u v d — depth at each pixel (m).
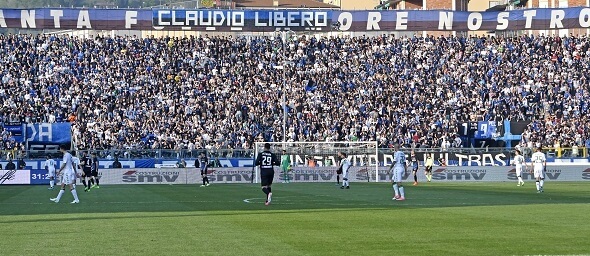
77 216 29.27
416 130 78.44
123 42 90.81
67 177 38.16
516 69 87.19
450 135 77.25
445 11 93.94
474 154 70.88
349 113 81.31
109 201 39.03
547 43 90.62
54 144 69.69
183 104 81.75
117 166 67.25
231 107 81.38
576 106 81.50
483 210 30.61
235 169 66.06
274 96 84.00
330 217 27.69
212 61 89.25
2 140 70.75
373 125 79.31
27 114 77.88
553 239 20.73
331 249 19.11
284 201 37.88
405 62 89.44
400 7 120.94
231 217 28.12
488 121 78.25
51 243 20.66
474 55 89.88
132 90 83.62
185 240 21.06
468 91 84.50
